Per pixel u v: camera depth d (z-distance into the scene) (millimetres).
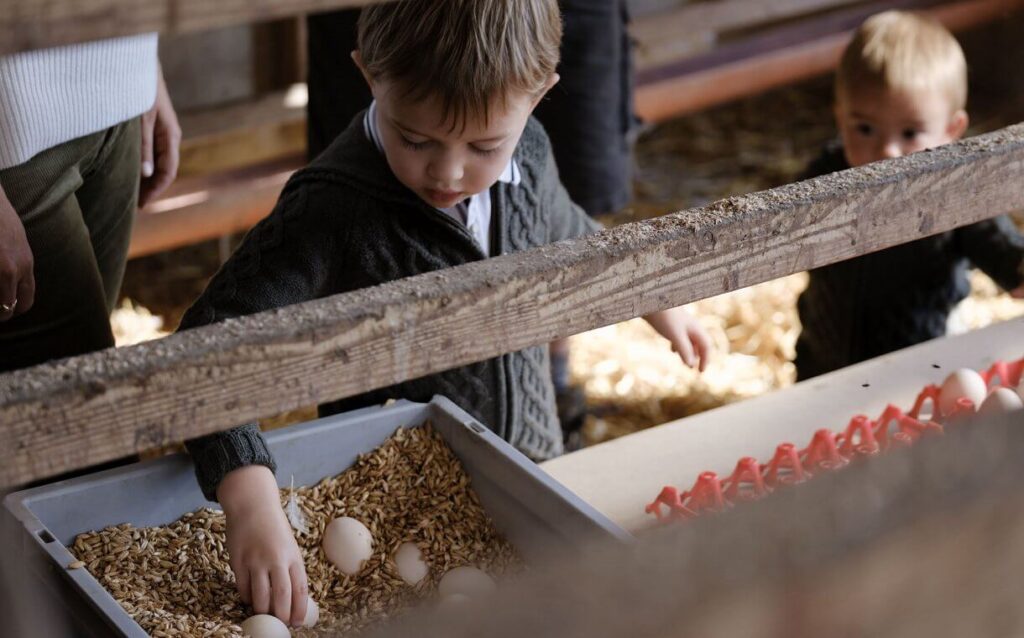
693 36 3752
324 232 1337
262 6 696
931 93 2057
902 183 1031
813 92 4188
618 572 525
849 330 2199
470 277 866
